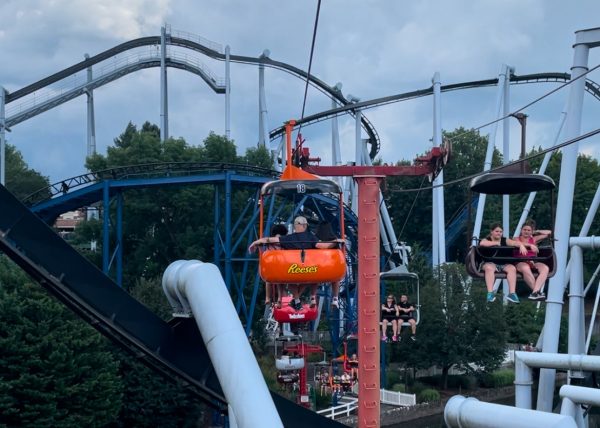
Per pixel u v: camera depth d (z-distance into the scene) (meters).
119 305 14.94
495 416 9.41
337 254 14.63
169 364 15.43
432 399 46.69
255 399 9.50
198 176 43.66
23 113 58.44
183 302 12.21
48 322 29.31
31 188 110.69
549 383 20.23
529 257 13.62
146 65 65.69
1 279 30.42
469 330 49.81
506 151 59.09
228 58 64.38
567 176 20.69
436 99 54.88
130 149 62.81
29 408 28.03
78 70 62.16
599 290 27.48
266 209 49.84
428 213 99.88
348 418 40.09
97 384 30.42
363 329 17.70
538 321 61.34
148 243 58.97
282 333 21.95
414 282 53.19
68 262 14.41
